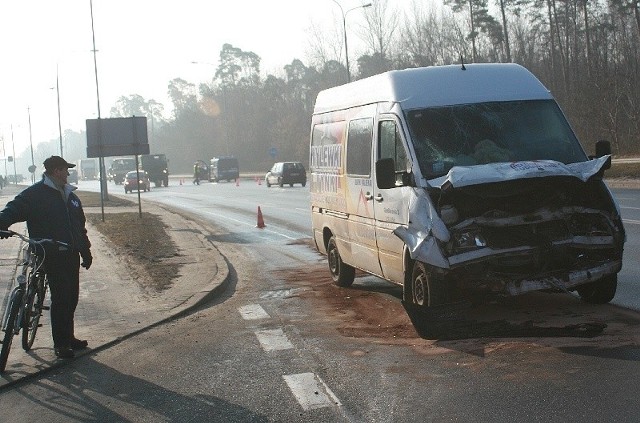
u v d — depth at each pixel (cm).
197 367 815
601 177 888
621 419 568
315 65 7669
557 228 870
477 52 7075
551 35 7044
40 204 861
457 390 665
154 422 644
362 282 1321
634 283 1115
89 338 964
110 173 10688
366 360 792
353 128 1141
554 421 575
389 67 6844
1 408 707
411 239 889
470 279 845
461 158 928
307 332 955
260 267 1633
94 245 2100
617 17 6881
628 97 5047
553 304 981
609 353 735
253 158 11881
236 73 13675
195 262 1662
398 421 602
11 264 1689
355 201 1129
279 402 673
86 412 681
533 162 876
